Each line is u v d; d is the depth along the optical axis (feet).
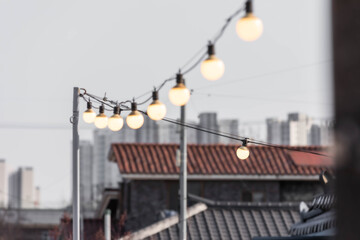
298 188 140.36
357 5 14.48
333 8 14.85
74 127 65.21
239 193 138.62
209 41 37.88
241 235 106.01
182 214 92.89
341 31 14.74
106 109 63.87
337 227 15.15
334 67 14.85
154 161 136.98
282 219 110.63
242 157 57.47
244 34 32.24
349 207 14.74
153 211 135.03
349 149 14.66
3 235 273.75
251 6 32.63
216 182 138.41
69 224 134.41
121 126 60.23
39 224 279.90
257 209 111.96
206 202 111.45
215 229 106.52
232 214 110.63
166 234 103.14
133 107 57.16
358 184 14.53
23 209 291.17
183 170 93.25
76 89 64.90
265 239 61.11
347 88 14.65
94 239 127.13
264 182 139.33
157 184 135.74
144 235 101.76
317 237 57.93
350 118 14.62
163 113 49.96
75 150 65.51
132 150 139.95
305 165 139.74
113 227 137.18
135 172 133.59
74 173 65.51
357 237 14.57
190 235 104.01
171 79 49.24
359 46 14.44
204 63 37.50
